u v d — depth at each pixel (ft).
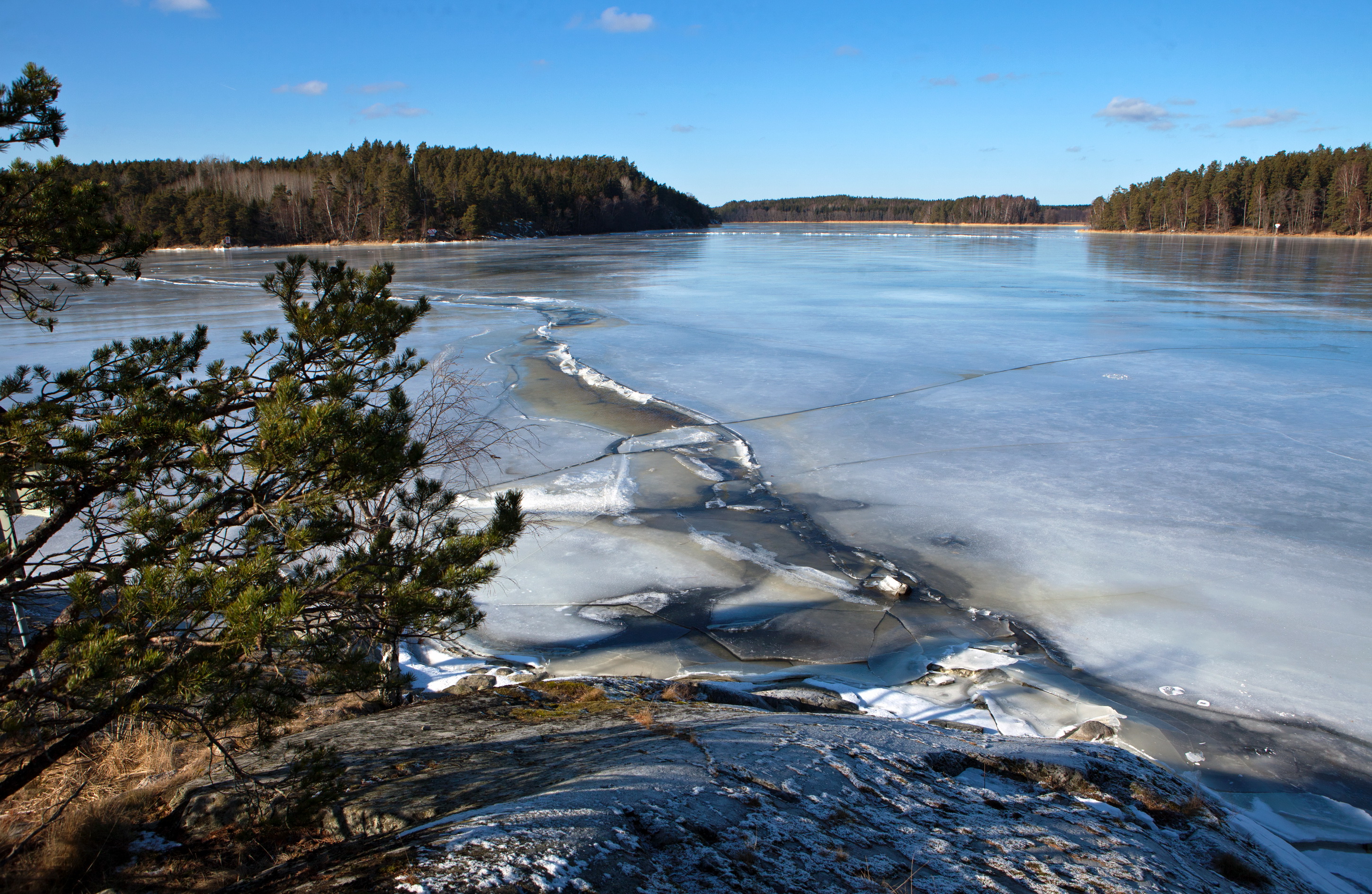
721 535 37.11
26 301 15.25
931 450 48.52
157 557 12.03
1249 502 39.40
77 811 12.34
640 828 9.40
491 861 7.87
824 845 9.99
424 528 18.30
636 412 57.31
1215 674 25.58
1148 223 449.89
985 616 29.78
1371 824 18.74
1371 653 26.55
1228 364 71.77
